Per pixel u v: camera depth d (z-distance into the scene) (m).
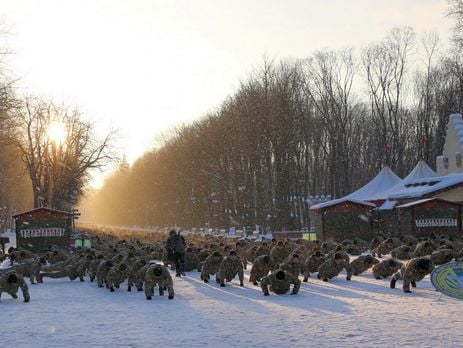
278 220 60.59
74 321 12.61
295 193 70.06
